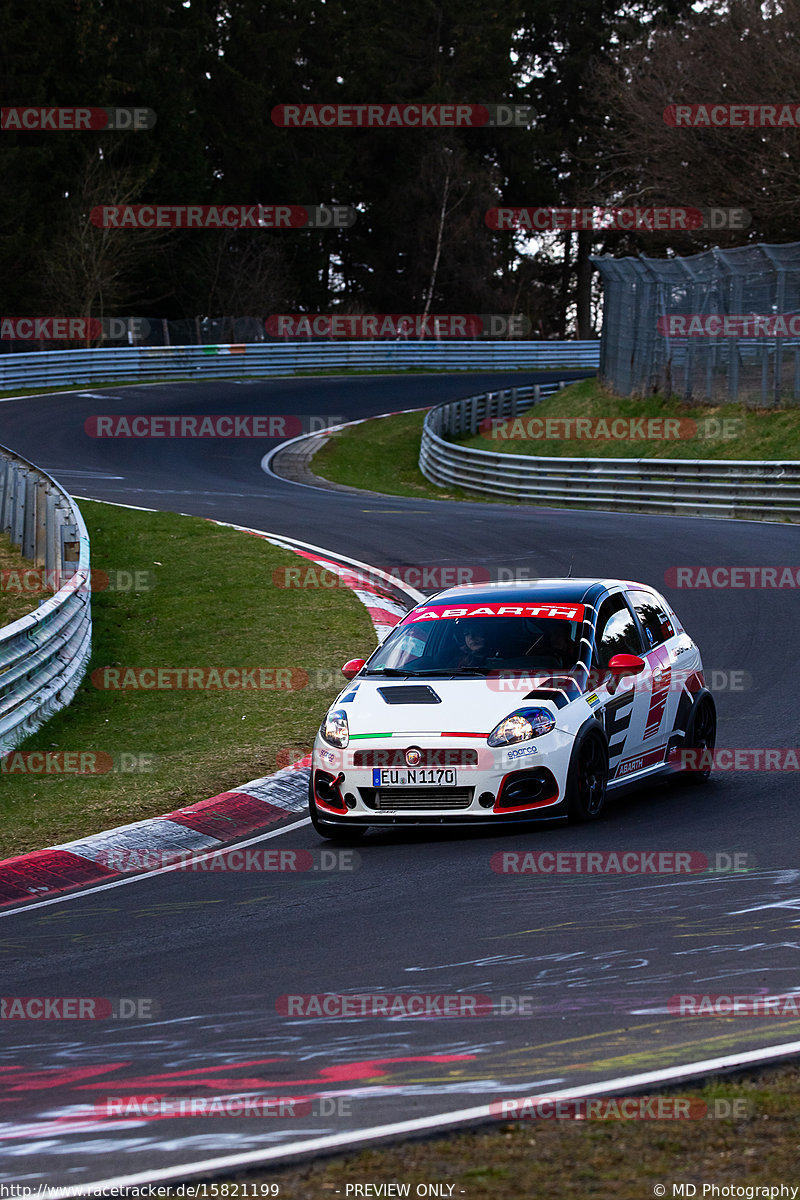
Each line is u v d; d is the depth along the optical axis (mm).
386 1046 16438
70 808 31859
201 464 115625
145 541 72312
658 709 31281
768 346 97062
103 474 106125
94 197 187000
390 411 152500
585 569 62094
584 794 28250
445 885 24172
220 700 43094
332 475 117375
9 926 23922
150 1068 16297
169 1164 13344
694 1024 16453
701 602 54281
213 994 19062
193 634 52750
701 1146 12867
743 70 132000
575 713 28188
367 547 70500
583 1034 16375
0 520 72500
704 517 82125
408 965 19719
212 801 31641
